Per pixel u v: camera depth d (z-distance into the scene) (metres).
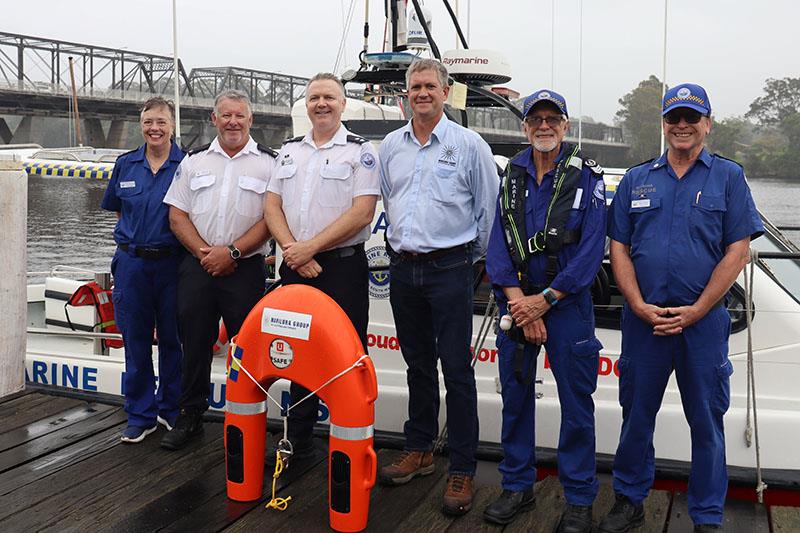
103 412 4.57
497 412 4.11
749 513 3.43
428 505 3.45
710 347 3.04
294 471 3.78
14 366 4.88
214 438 4.19
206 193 3.87
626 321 3.20
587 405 3.21
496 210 3.25
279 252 4.49
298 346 3.19
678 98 2.98
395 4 6.24
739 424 3.73
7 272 4.77
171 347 4.23
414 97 3.29
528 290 3.17
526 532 3.22
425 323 3.55
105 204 4.25
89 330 6.51
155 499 3.48
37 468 3.79
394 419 4.27
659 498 3.51
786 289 3.93
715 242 3.01
